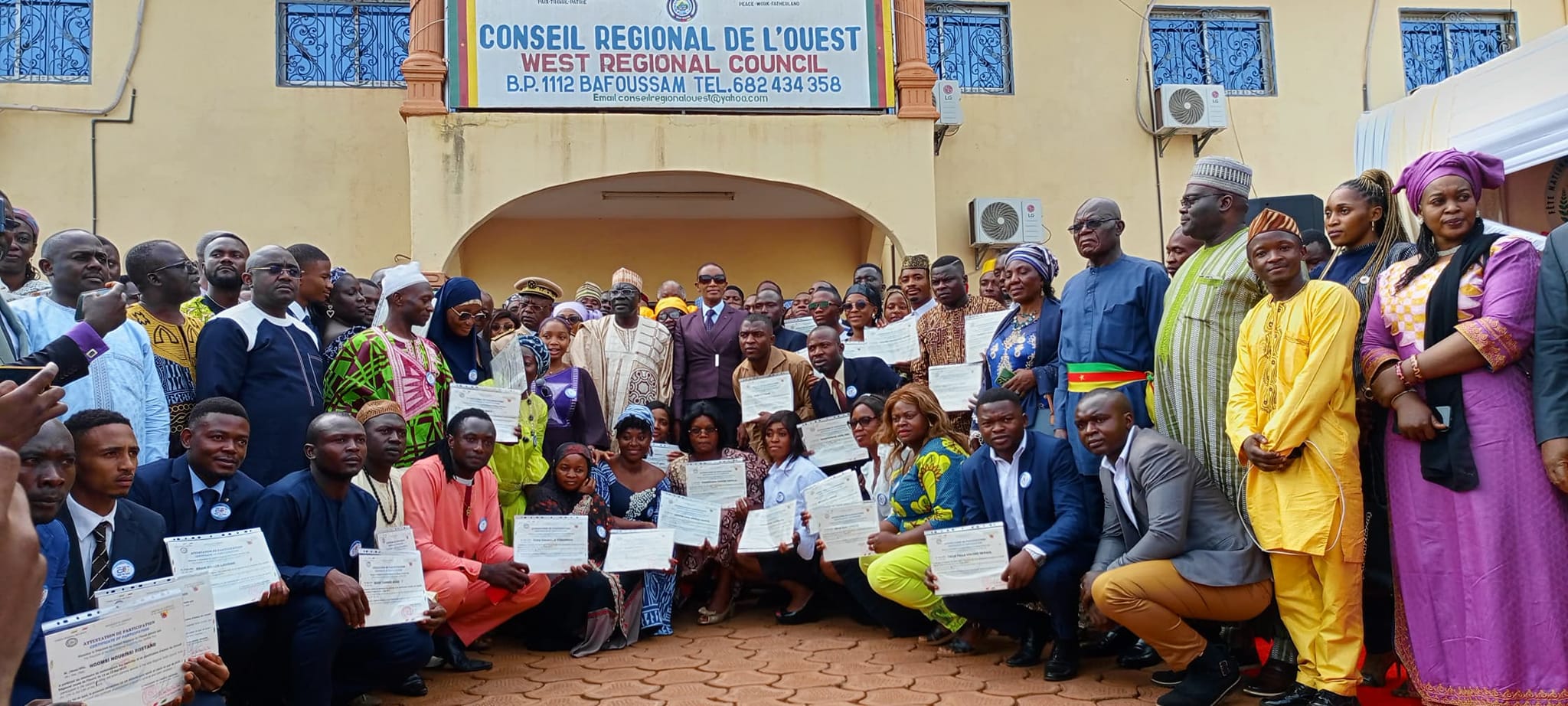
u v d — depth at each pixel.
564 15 10.55
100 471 3.67
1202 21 13.12
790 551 6.38
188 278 5.17
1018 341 5.92
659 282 13.12
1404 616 4.09
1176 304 4.75
